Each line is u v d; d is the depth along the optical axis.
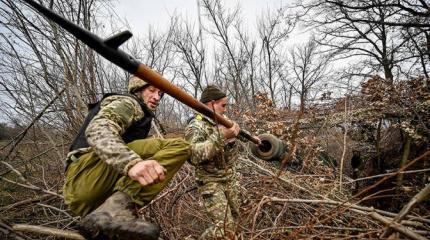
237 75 11.77
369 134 5.25
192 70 10.53
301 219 2.82
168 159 1.81
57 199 3.30
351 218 2.51
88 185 1.69
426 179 3.89
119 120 1.64
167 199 3.04
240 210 2.76
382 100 4.81
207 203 2.63
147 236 1.47
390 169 4.69
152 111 2.08
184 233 2.78
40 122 3.95
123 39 1.45
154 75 1.63
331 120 4.89
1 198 3.45
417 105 4.62
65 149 4.07
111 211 1.52
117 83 5.78
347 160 5.64
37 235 2.75
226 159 2.72
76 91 3.58
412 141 4.43
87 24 4.46
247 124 5.69
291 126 4.93
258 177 3.58
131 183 1.62
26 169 3.63
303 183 3.38
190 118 2.78
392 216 2.22
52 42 3.83
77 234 1.78
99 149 1.48
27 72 3.79
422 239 1.43
